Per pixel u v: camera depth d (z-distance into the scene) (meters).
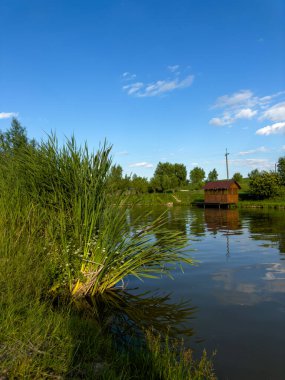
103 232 7.89
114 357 4.53
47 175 8.34
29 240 7.18
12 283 5.57
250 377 4.59
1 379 3.51
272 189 53.69
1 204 7.75
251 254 13.15
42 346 4.26
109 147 8.76
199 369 4.46
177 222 27.08
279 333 5.99
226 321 6.56
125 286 9.02
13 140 9.50
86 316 6.59
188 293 8.39
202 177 110.69
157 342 5.27
